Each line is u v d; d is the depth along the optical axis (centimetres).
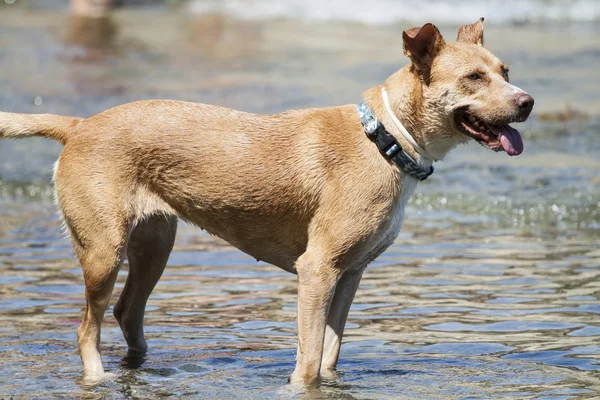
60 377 986
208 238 1556
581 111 2314
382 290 1278
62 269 1370
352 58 3025
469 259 1407
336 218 955
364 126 962
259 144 984
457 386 952
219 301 1242
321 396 934
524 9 3884
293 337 1116
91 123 1012
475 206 1697
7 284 1295
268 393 944
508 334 1104
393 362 1028
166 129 996
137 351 1075
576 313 1167
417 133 960
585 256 1405
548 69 2812
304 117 996
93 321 1011
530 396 915
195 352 1067
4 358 1035
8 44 3306
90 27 3741
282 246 1007
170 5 4453
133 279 1077
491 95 934
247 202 983
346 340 1102
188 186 996
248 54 3142
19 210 1709
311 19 4031
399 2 4034
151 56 3103
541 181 1819
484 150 2072
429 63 952
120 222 989
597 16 3834
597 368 991
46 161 2038
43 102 2411
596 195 1723
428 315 1178
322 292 959
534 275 1321
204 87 2591
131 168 994
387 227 965
